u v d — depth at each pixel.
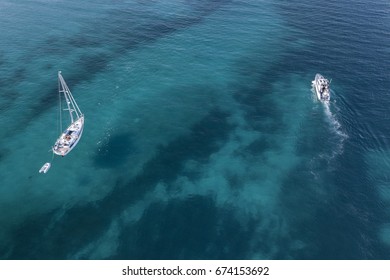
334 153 92.31
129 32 148.50
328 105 108.50
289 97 113.31
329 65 129.00
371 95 113.12
